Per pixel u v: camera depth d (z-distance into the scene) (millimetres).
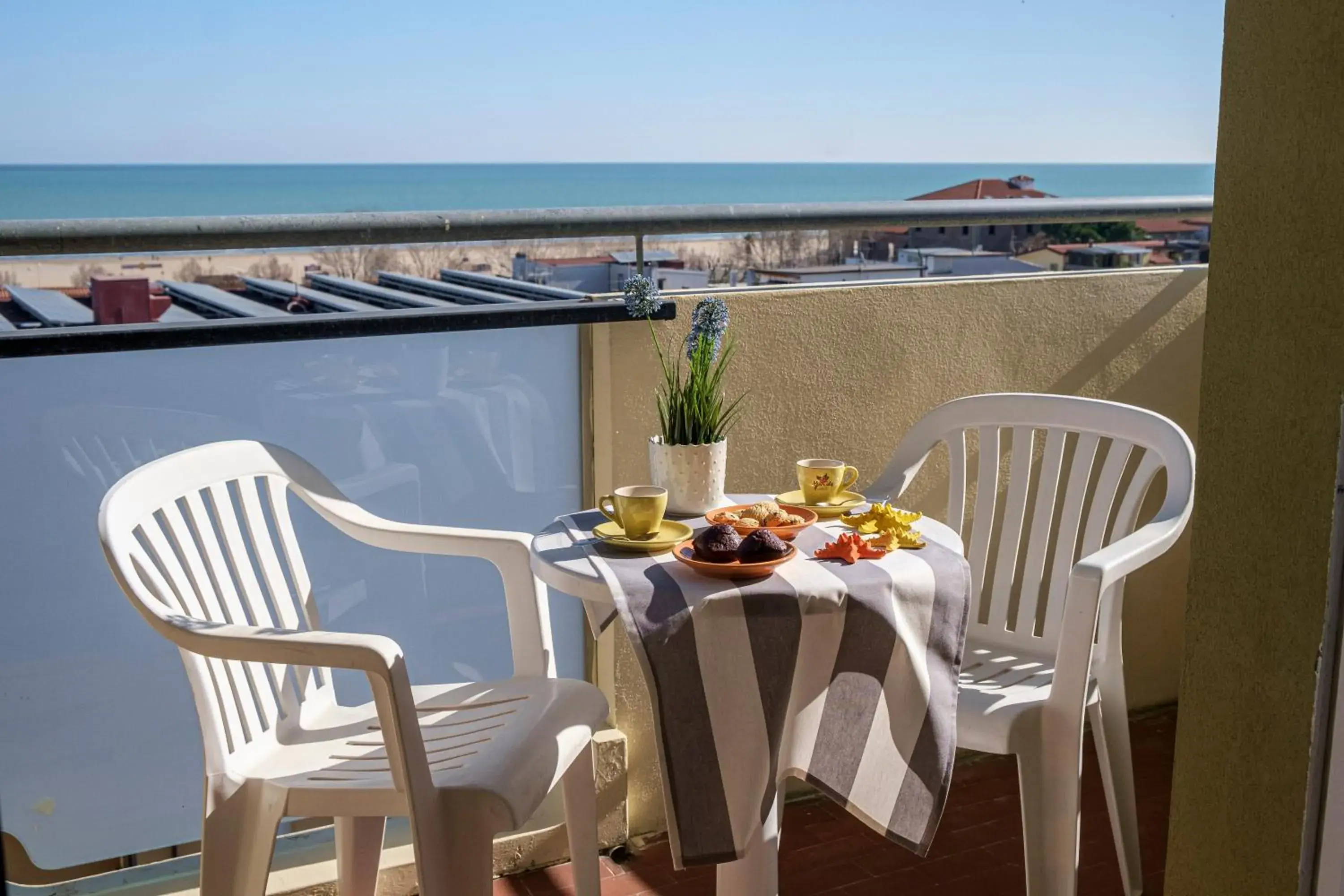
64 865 2123
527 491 2424
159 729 2178
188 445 2113
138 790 2172
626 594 1599
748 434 2564
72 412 2020
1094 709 2188
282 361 2162
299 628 2238
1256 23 1259
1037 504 2348
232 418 2139
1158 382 3043
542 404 2412
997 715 1891
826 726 1646
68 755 2104
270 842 1648
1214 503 1356
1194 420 3117
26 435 1993
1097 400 2543
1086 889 2326
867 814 1666
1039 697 1957
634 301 2045
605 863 2471
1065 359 2902
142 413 2068
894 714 1664
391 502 2297
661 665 1556
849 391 2658
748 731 1589
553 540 1846
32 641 2049
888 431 2719
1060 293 2869
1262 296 1271
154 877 2199
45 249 1896
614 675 2496
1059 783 1898
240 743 1743
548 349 2398
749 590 1585
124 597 2113
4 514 1997
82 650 2090
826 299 2600
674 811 1572
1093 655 2209
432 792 1583
